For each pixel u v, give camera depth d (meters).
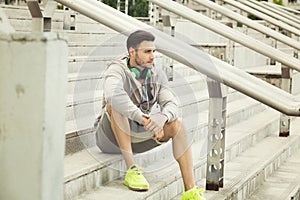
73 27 5.85
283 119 5.56
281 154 4.89
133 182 3.12
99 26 6.28
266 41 9.32
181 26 7.23
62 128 1.55
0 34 1.49
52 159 1.52
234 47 7.82
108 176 3.26
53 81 1.50
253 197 3.87
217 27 3.94
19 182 1.49
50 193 1.52
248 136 4.94
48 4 4.05
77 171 2.97
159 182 3.29
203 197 3.19
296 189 4.09
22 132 1.49
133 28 3.14
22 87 1.48
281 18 6.48
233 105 6.00
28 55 1.47
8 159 1.50
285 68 5.18
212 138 3.47
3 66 1.49
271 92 2.99
